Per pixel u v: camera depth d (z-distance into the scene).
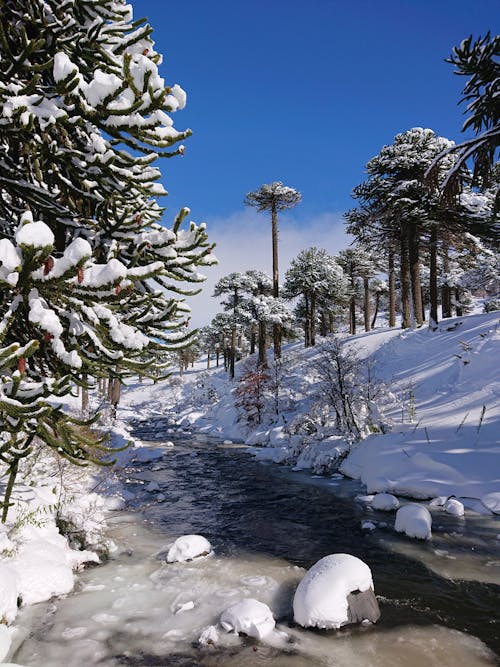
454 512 8.20
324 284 35.81
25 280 2.84
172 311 4.38
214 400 37.88
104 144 4.27
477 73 8.41
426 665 3.86
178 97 3.48
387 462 10.92
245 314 39.66
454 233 21.62
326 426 15.84
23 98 3.58
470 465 9.49
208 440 22.72
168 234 4.09
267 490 11.21
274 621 4.56
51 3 4.29
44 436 3.42
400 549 6.72
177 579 5.71
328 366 16.28
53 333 3.01
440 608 4.89
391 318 34.34
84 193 4.60
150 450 17.55
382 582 5.59
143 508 9.31
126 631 4.42
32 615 4.68
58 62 3.26
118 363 3.63
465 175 9.02
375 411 14.70
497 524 7.55
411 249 23.27
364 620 4.56
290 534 7.68
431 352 19.34
